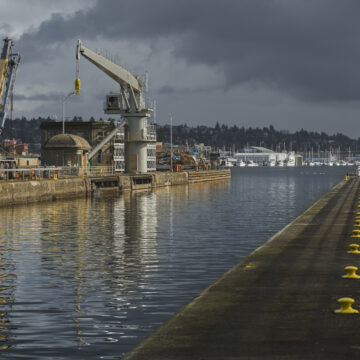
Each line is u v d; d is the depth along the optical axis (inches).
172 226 2153.1
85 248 1542.8
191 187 5679.1
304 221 1398.9
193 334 425.4
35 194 3248.0
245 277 651.5
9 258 1364.4
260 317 471.5
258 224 2251.5
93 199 3688.5
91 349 657.0
